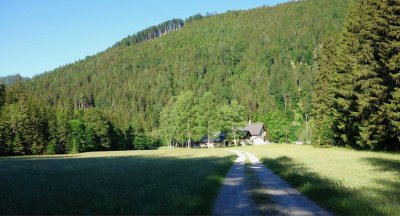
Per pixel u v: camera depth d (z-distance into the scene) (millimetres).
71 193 16422
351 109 51094
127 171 28969
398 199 13367
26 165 40688
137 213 12266
